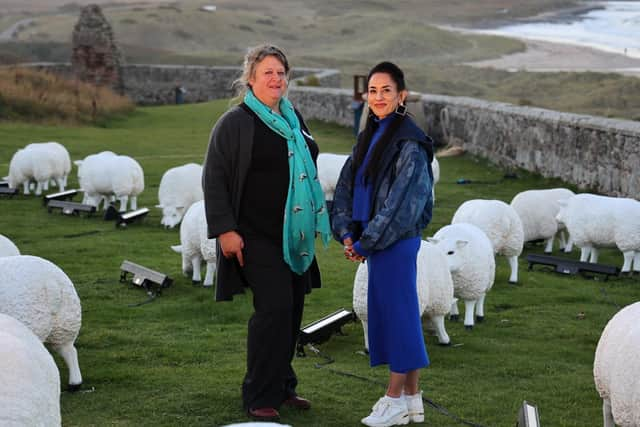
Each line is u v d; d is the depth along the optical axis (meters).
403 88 5.38
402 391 5.61
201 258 9.59
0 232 12.45
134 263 10.27
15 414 3.50
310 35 124.69
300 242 5.46
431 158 5.41
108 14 126.50
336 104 29.25
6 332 4.03
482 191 16.41
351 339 7.65
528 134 17.84
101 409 5.81
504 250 9.81
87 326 7.87
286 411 5.77
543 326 8.19
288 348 5.50
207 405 5.88
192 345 7.32
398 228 5.19
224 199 5.39
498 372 6.78
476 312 8.34
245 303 8.74
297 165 5.45
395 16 152.75
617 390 4.57
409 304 5.36
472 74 62.94
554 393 6.33
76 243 11.77
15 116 27.64
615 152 14.59
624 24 103.00
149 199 15.62
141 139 25.16
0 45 84.81
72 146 22.70
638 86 39.94
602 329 8.11
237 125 5.41
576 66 62.50
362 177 5.42
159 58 73.94
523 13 140.75
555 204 11.43
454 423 5.66
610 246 10.64
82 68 49.47
